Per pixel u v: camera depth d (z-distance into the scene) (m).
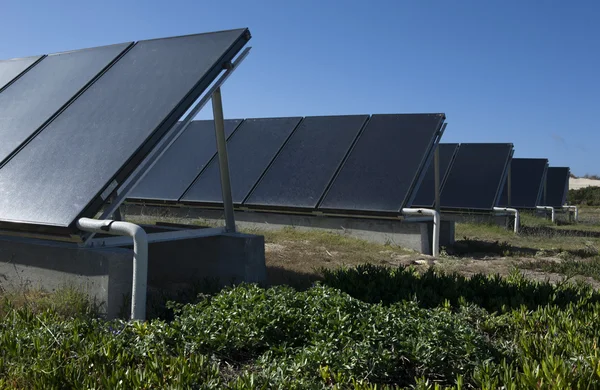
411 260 10.62
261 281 7.57
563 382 3.63
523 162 25.83
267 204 13.20
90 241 6.05
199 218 14.48
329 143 14.11
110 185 5.75
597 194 41.62
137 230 5.39
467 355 4.44
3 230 6.18
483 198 18.34
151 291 7.26
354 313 5.05
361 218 12.59
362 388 3.78
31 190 6.14
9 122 7.59
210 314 5.10
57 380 3.90
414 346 4.51
